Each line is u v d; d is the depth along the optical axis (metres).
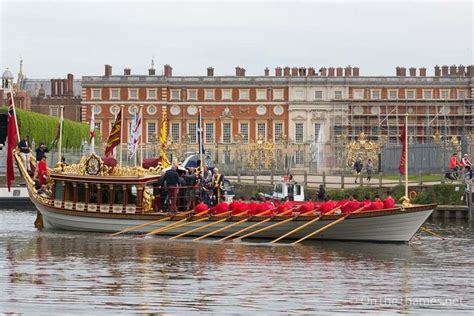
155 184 74.56
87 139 196.38
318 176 143.38
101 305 43.84
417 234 80.50
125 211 72.50
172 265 56.31
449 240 74.19
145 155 179.75
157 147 178.38
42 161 78.88
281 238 68.19
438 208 101.19
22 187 113.25
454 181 109.00
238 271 54.28
